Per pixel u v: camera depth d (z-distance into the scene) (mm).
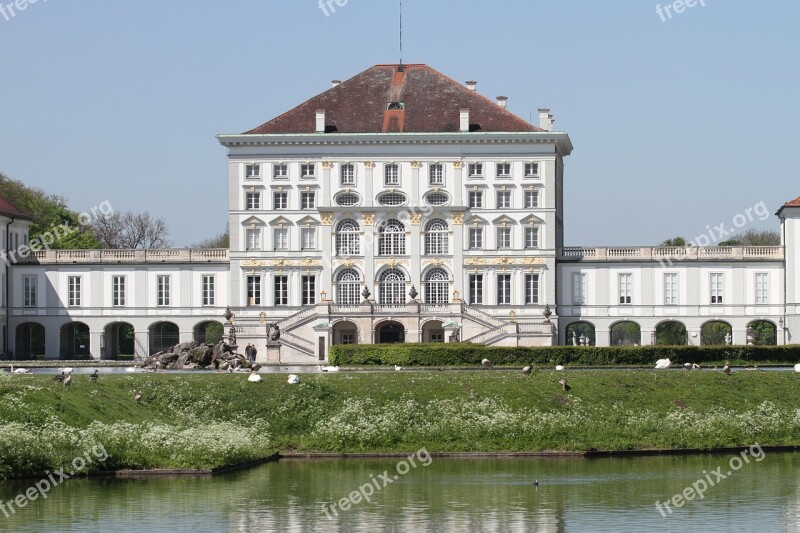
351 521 85375
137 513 86312
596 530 83562
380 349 154750
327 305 191000
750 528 84312
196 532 81812
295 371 147375
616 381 127062
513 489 95812
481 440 113312
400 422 115625
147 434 101500
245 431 109438
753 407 123375
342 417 115562
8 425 95438
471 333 190625
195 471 99750
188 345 153250
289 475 100875
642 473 102812
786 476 101875
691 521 86250
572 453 111875
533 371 130500
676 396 124875
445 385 123875
